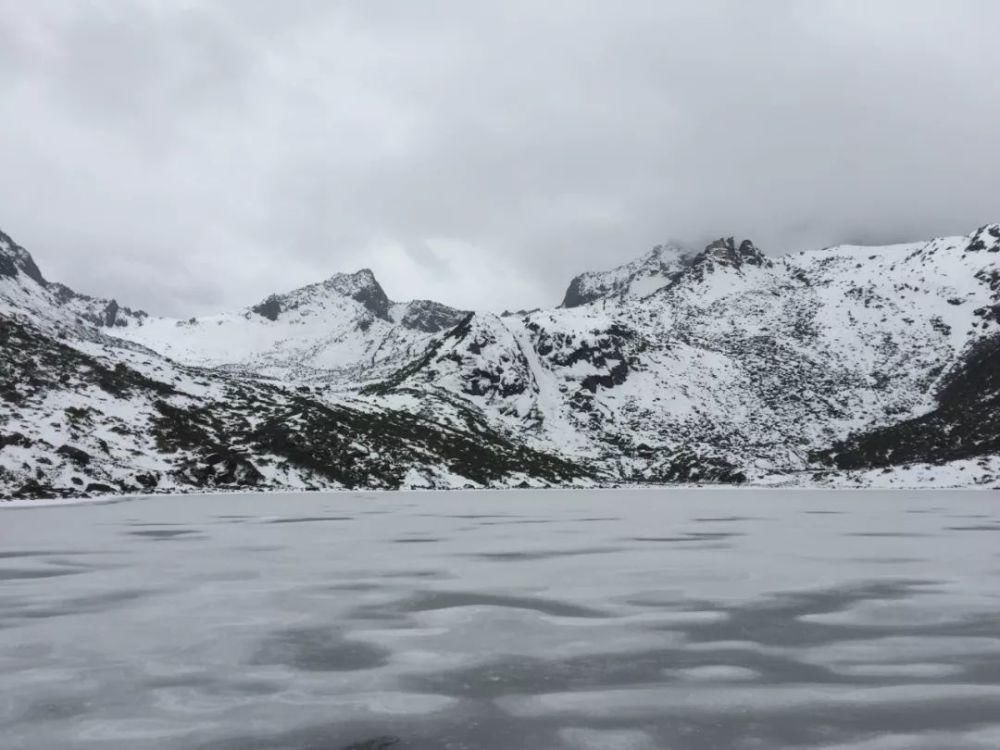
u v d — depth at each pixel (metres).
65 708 12.96
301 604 21.89
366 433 142.75
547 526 49.34
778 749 11.05
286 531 44.66
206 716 12.55
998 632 18.42
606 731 11.84
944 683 14.27
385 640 17.69
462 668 15.39
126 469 95.12
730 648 16.92
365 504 75.88
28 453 88.69
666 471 197.50
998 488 131.00
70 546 36.38
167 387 131.50
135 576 27.03
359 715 12.59
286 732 11.84
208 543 37.88
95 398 114.31
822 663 15.70
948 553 33.81
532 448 194.38
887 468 152.88
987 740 11.36
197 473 102.56
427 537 41.50
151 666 15.50
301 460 119.38
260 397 146.12
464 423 195.25
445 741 11.45
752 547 36.44
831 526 48.91
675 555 33.41
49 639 17.75
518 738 11.57
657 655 16.38
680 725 12.09
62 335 144.25
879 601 22.30
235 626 19.09
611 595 23.36
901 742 11.30
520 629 18.80
